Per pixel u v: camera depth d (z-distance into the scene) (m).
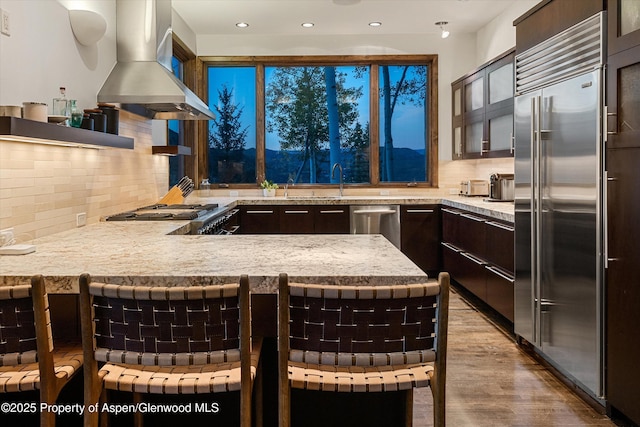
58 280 1.67
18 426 1.87
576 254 2.74
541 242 3.11
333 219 5.71
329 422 1.94
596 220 2.54
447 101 6.18
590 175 2.58
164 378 1.51
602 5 2.50
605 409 2.57
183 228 3.17
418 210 5.71
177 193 4.77
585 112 2.61
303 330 1.41
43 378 1.46
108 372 1.54
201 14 5.27
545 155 3.05
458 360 3.30
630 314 2.33
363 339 1.39
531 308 3.26
